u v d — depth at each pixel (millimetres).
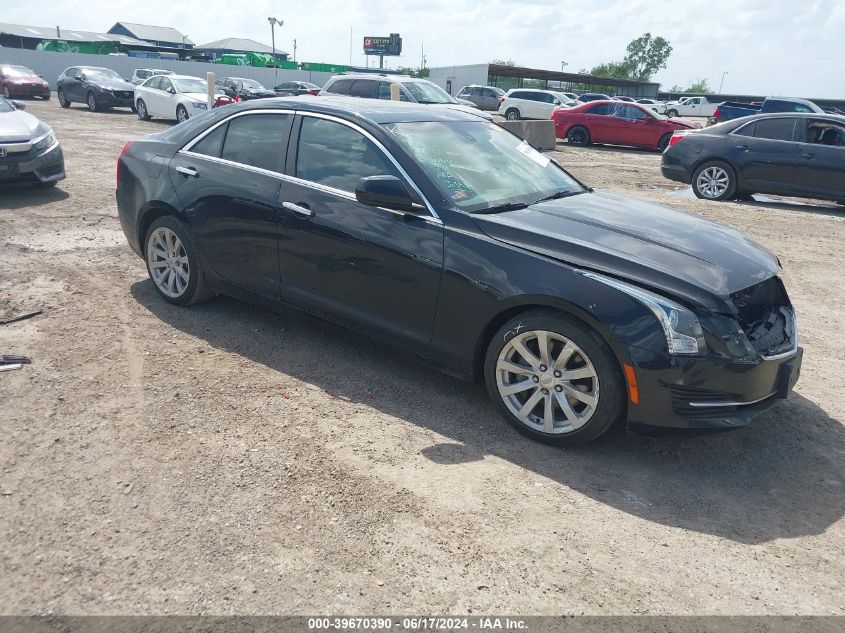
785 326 3557
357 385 4031
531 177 4383
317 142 4203
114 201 8766
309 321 4352
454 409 3811
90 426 3375
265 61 54188
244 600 2322
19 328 4539
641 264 3246
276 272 4352
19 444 3180
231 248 4555
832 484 3266
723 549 2742
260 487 2961
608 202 4289
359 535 2688
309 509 2830
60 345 4305
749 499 3115
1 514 2689
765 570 2627
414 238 3684
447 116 4609
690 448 3529
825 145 10602
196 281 4891
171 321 4844
